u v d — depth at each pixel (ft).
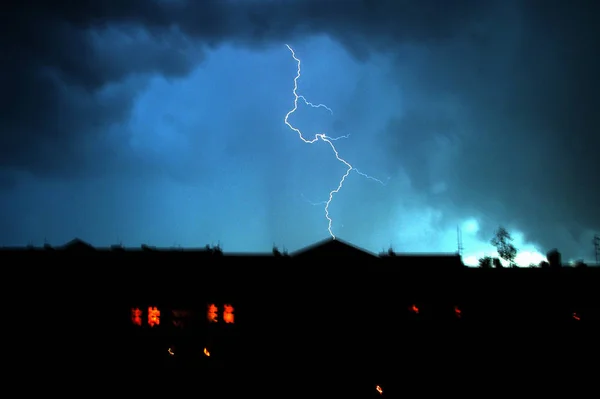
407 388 114.93
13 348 116.78
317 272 121.49
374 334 118.01
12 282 120.26
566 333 117.39
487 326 118.11
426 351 116.98
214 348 117.19
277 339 117.70
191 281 120.88
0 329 117.70
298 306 119.65
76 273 121.08
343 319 118.83
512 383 115.14
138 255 124.06
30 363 116.06
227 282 120.88
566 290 119.44
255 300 119.85
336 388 114.93
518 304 119.03
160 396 114.73
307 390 114.93
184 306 119.65
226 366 116.16
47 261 121.70
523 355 116.67
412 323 118.32
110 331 118.21
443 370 116.06
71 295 119.85
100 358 116.57
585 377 114.93
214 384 115.24
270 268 122.01
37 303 119.34
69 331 118.01
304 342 117.70
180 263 122.72
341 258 122.42
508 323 118.11
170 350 117.08
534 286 119.85
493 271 121.39
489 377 115.65
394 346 117.29
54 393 114.32
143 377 115.65
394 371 115.96
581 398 113.70
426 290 120.06
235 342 117.70
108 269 121.70
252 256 124.26
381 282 120.57
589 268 121.39
